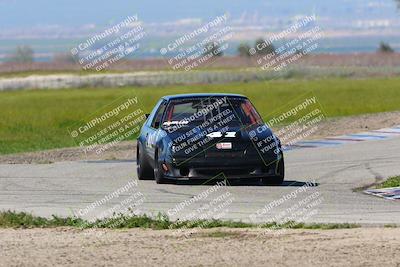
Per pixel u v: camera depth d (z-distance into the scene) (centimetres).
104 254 3825
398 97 16238
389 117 10606
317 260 3647
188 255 3778
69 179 6600
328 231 4222
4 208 5225
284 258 3691
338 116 12031
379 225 4381
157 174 6153
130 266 3622
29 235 4266
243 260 3675
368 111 13100
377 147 8138
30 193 5878
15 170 7219
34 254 3841
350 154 7731
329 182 6219
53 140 10244
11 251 3897
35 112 14638
